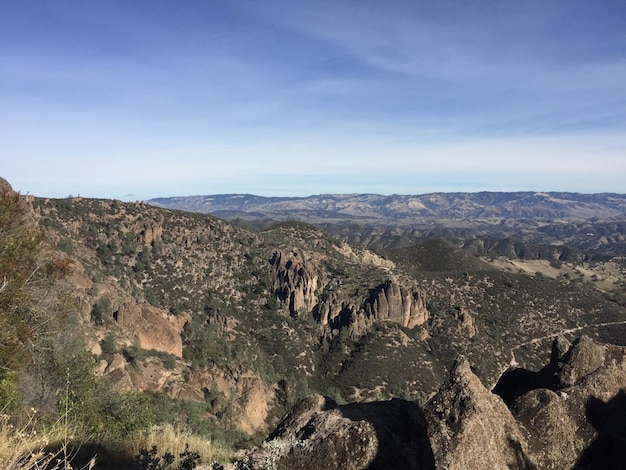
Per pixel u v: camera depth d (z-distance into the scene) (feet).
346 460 17.79
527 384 41.47
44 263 57.31
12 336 46.09
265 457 18.21
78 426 37.63
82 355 57.52
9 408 33.88
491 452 25.18
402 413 21.38
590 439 30.53
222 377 155.84
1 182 69.82
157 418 70.18
